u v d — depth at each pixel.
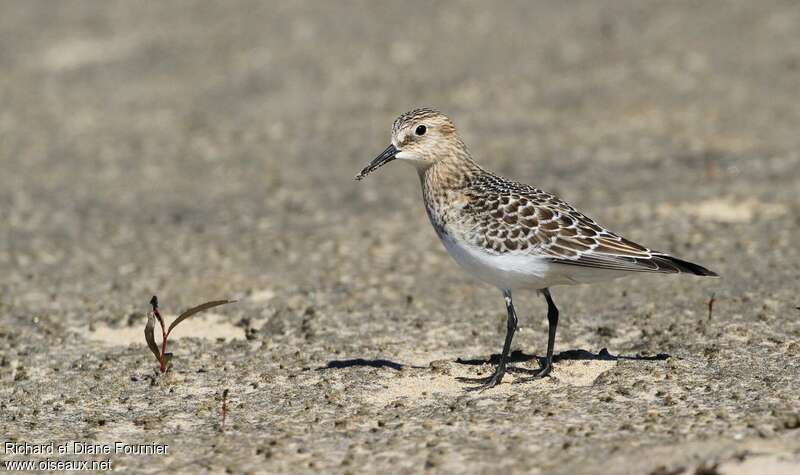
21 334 12.97
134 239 17.48
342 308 13.61
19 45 33.50
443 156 10.87
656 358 11.11
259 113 25.84
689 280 14.03
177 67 30.11
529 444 8.86
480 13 31.50
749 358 10.91
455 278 14.78
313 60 29.17
